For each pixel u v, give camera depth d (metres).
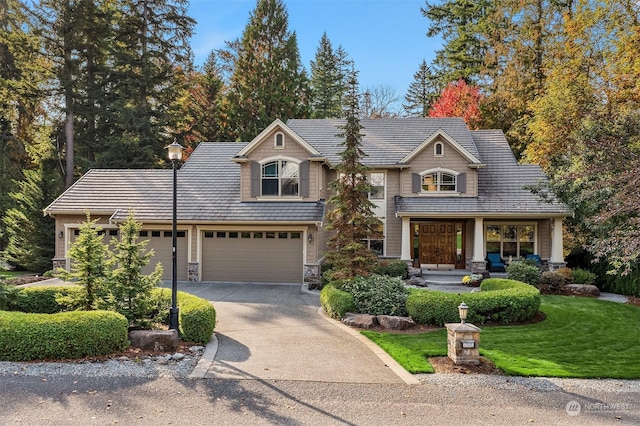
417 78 49.66
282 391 6.77
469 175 20.20
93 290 9.70
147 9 30.55
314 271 18.44
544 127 23.00
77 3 26.72
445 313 11.08
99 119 29.80
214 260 19.03
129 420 5.73
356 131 14.20
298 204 19.22
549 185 17.70
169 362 8.02
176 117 32.16
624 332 10.98
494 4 32.84
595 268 18.34
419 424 5.73
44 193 22.47
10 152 27.08
